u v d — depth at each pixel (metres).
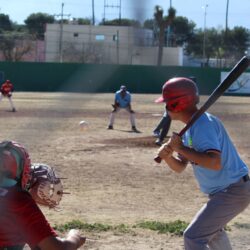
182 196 11.64
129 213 10.16
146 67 55.94
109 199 11.26
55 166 14.91
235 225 9.30
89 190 12.04
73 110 34.16
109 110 34.66
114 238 8.50
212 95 5.73
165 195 11.73
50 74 56.72
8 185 3.81
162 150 5.78
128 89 55.94
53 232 3.85
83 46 53.94
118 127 25.28
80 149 18.00
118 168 14.80
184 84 5.86
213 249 6.15
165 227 9.00
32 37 64.25
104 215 9.95
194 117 5.73
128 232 8.80
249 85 57.44
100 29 48.34
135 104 40.91
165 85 5.93
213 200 5.89
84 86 55.50
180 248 8.08
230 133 23.34
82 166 15.02
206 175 5.92
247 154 17.45
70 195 11.48
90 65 54.84
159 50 33.31
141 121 28.36
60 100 42.84
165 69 56.03
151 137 21.44
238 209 5.92
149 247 8.10
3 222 3.77
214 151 5.62
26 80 57.16
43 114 30.75
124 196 11.55
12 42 63.22
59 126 24.67
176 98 5.83
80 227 8.96
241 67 5.68
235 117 31.19
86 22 52.78
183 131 5.74
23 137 20.59
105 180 13.18
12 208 3.75
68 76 56.22
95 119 28.66
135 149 18.33
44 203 3.92
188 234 5.89
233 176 5.88
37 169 3.95
